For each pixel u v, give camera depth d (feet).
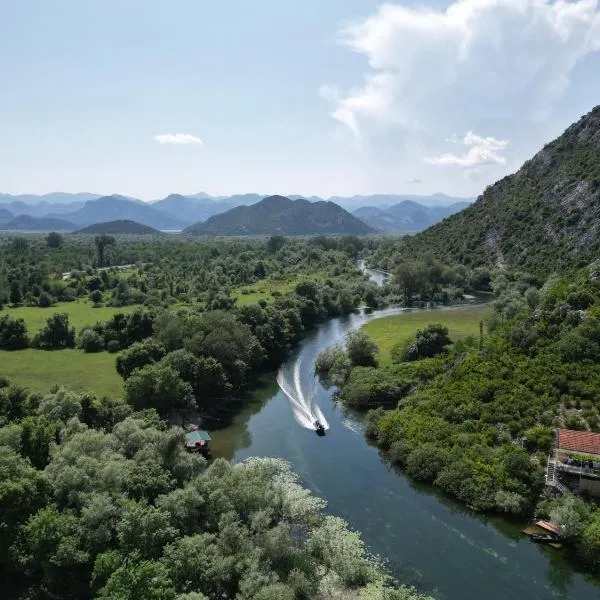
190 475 176.04
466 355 282.36
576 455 182.39
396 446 225.15
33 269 627.05
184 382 265.95
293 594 132.87
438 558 160.56
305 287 522.88
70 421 197.98
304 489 200.44
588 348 235.81
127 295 526.16
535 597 144.15
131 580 117.50
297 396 305.94
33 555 138.00
